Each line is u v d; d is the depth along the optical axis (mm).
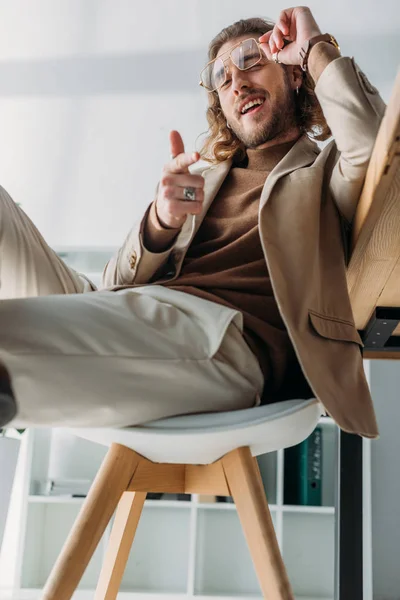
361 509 1534
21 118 4168
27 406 989
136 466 1137
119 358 1009
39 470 3506
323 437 3520
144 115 4098
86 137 4098
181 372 1044
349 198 1223
